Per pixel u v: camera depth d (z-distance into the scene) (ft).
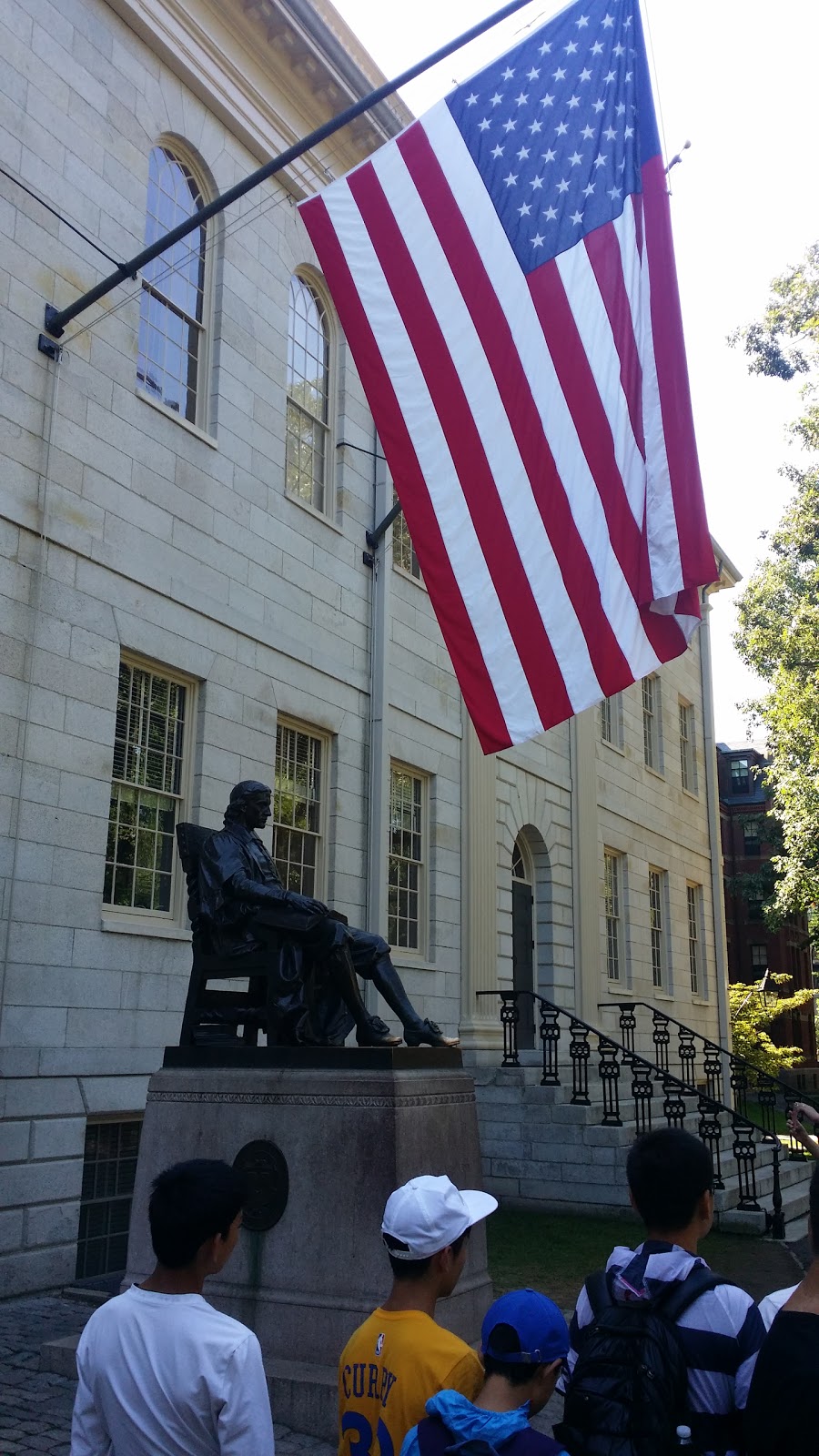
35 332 34.55
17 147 34.71
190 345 42.80
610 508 26.53
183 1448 8.57
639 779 80.89
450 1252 9.86
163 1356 8.74
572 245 27.58
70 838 33.63
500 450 27.22
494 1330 8.45
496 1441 7.85
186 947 37.37
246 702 42.14
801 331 87.15
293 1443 18.53
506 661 26.53
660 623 26.35
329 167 50.29
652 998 77.41
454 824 55.67
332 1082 21.71
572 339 27.25
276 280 47.16
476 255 28.02
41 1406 19.83
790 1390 7.82
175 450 39.99
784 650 92.12
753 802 178.81
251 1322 20.97
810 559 91.91
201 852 25.20
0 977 30.96
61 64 36.86
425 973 51.78
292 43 46.19
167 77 42.06
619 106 27.96
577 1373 8.78
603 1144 43.83
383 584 51.13
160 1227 9.27
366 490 52.08
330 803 47.21
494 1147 46.01
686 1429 8.51
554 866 65.46
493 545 27.02
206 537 41.01
